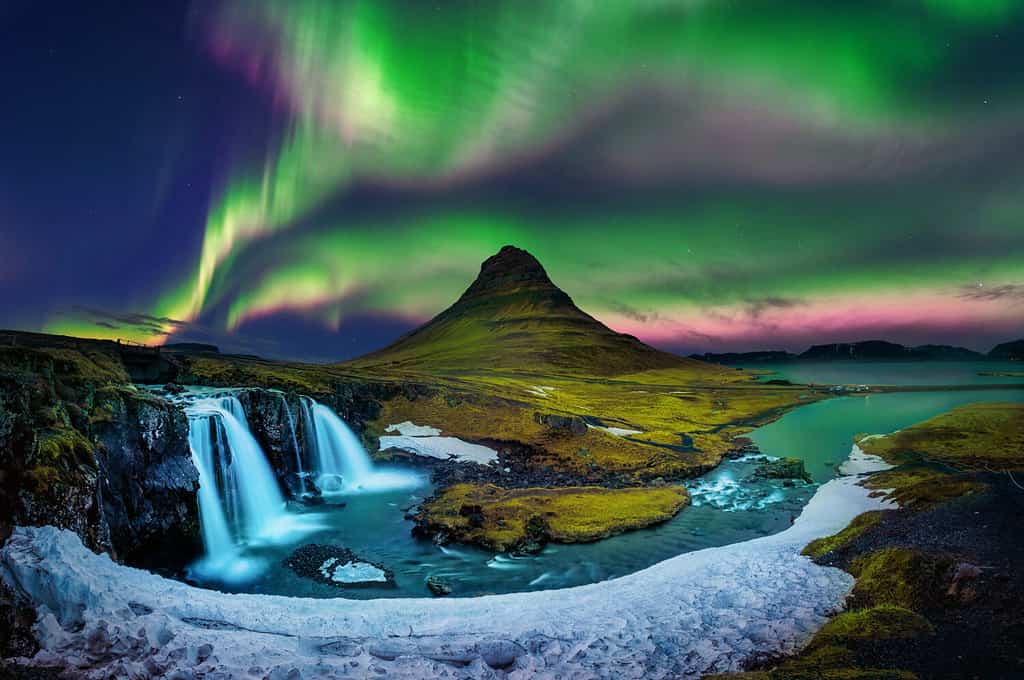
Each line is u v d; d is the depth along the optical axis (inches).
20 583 692.7
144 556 1375.5
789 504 2063.2
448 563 1481.3
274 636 737.0
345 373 3919.8
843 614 791.7
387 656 679.7
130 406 1470.2
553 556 1530.5
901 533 1152.8
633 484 2365.9
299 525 1823.3
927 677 577.6
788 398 6747.1
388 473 2559.1
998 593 753.6
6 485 842.8
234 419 2033.7
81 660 580.4
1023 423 3868.1
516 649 708.7
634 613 894.4
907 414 5280.5
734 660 673.6
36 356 1363.2
